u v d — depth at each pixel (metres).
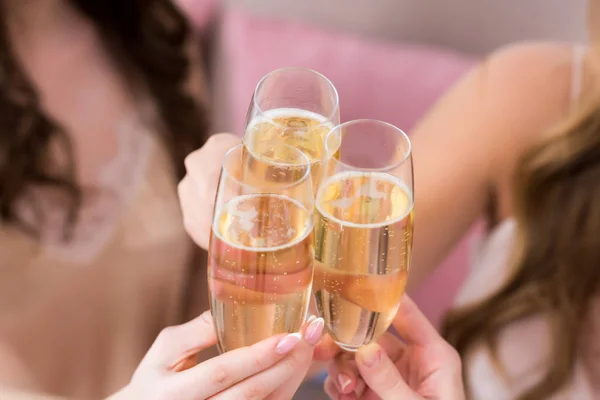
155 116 1.45
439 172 1.17
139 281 1.41
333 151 0.78
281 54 1.63
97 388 1.45
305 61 1.62
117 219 1.38
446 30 1.68
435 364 0.85
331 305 0.78
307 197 0.75
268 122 0.81
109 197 1.37
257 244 0.74
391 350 0.89
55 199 1.29
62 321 1.36
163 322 1.48
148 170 1.43
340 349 0.88
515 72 1.21
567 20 1.56
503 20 1.62
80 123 1.35
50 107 1.33
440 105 1.28
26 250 1.30
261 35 1.66
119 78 1.41
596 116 1.07
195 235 0.91
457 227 1.20
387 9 1.69
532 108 1.17
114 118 1.40
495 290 1.15
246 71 1.65
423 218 1.16
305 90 0.85
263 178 0.78
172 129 1.47
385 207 0.76
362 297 0.77
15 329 1.31
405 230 0.76
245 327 0.76
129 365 1.45
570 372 1.08
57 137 1.29
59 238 1.32
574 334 1.08
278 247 0.74
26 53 1.32
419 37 1.71
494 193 1.22
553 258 1.10
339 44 1.63
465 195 1.18
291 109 0.85
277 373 0.77
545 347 1.09
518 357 1.11
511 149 1.17
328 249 0.77
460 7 1.63
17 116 1.23
